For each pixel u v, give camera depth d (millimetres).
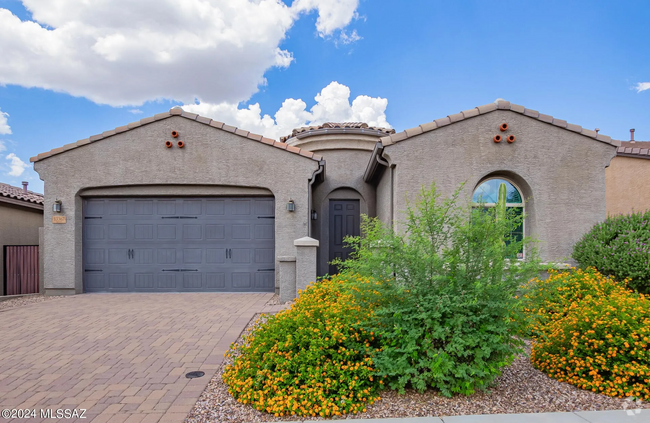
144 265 9555
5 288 10703
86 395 3746
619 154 12312
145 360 4719
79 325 6340
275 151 9344
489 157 8055
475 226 3752
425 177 7965
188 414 3342
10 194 11672
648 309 4203
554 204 8023
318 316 4332
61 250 9320
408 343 3557
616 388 3615
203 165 9305
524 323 3713
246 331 5945
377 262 3861
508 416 3213
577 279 5891
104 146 9328
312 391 3395
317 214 11719
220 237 9602
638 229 6758
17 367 4508
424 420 3145
